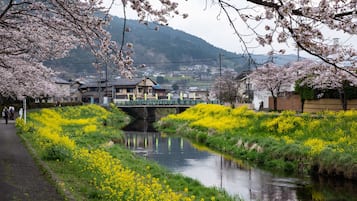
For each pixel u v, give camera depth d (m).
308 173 17.09
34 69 16.72
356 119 22.39
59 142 16.02
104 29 7.30
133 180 9.99
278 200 12.83
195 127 36.41
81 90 83.50
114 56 6.79
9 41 11.44
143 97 78.94
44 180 10.20
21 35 11.08
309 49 5.10
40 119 35.88
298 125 25.02
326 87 27.42
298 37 4.93
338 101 30.52
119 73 6.61
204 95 91.56
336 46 5.19
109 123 48.94
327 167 16.34
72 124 34.97
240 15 4.84
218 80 62.12
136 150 25.14
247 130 28.23
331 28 4.96
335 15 4.72
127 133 38.06
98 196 8.69
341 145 18.61
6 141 18.83
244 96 56.00
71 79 82.88
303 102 32.91
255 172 17.80
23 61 15.84
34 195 8.61
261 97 50.59
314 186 14.75
